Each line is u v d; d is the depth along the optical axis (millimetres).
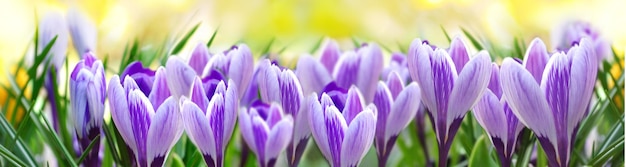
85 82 493
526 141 521
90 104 492
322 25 1590
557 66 470
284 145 523
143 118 470
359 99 487
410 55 501
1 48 904
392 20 1423
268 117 527
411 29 1197
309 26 1608
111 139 505
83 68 498
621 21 789
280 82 521
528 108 470
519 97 470
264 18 1571
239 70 528
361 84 561
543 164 545
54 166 633
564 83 470
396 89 529
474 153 515
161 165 476
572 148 481
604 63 588
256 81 581
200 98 487
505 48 705
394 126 509
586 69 469
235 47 559
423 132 626
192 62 553
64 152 505
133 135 472
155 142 471
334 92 497
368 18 1514
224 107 480
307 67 553
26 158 542
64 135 571
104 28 842
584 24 628
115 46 866
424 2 1050
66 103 580
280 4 1590
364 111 475
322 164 652
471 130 587
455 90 488
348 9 1572
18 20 913
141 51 670
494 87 503
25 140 597
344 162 480
